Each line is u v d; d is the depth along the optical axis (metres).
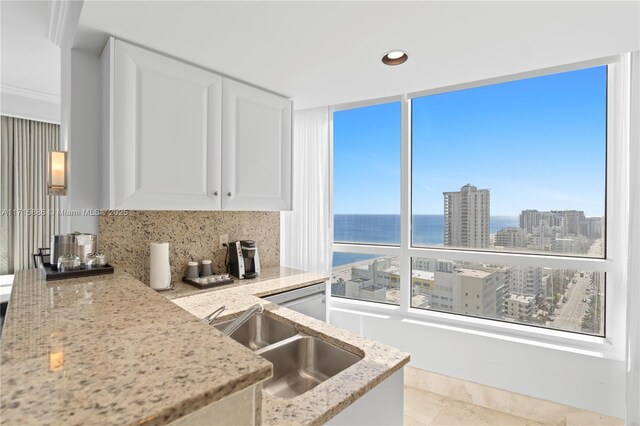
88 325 0.84
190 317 0.91
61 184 1.77
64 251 1.56
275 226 2.96
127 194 1.66
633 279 1.86
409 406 2.38
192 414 0.53
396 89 2.43
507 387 2.29
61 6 1.73
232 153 2.15
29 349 0.68
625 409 1.92
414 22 1.55
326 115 3.04
